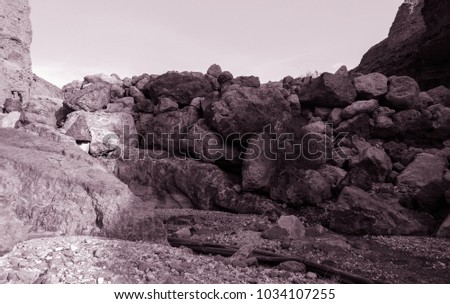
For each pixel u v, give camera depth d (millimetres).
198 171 7113
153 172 7508
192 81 8383
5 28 9000
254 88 7406
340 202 5590
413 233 5391
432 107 7363
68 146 5691
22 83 9133
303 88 8062
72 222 4070
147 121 8445
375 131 7387
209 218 6117
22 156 4613
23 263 2904
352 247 4660
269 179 6727
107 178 4617
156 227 4320
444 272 3863
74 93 8367
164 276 3021
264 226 5414
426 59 9164
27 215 4105
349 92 7676
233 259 3844
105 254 3361
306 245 4562
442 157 6652
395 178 6562
